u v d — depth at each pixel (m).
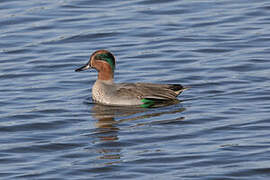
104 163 13.44
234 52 22.34
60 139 15.09
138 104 17.83
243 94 18.20
